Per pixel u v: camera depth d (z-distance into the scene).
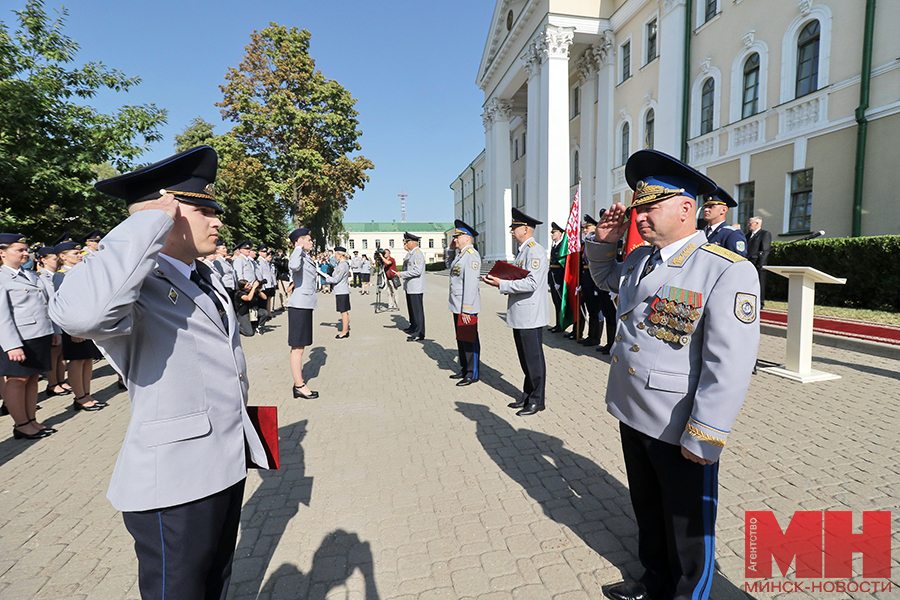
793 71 11.56
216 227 1.67
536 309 4.61
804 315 5.33
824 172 10.88
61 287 1.31
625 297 2.07
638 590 2.16
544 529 2.76
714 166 14.04
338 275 9.50
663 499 1.95
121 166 10.28
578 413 4.68
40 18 9.21
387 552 2.60
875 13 9.66
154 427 1.49
